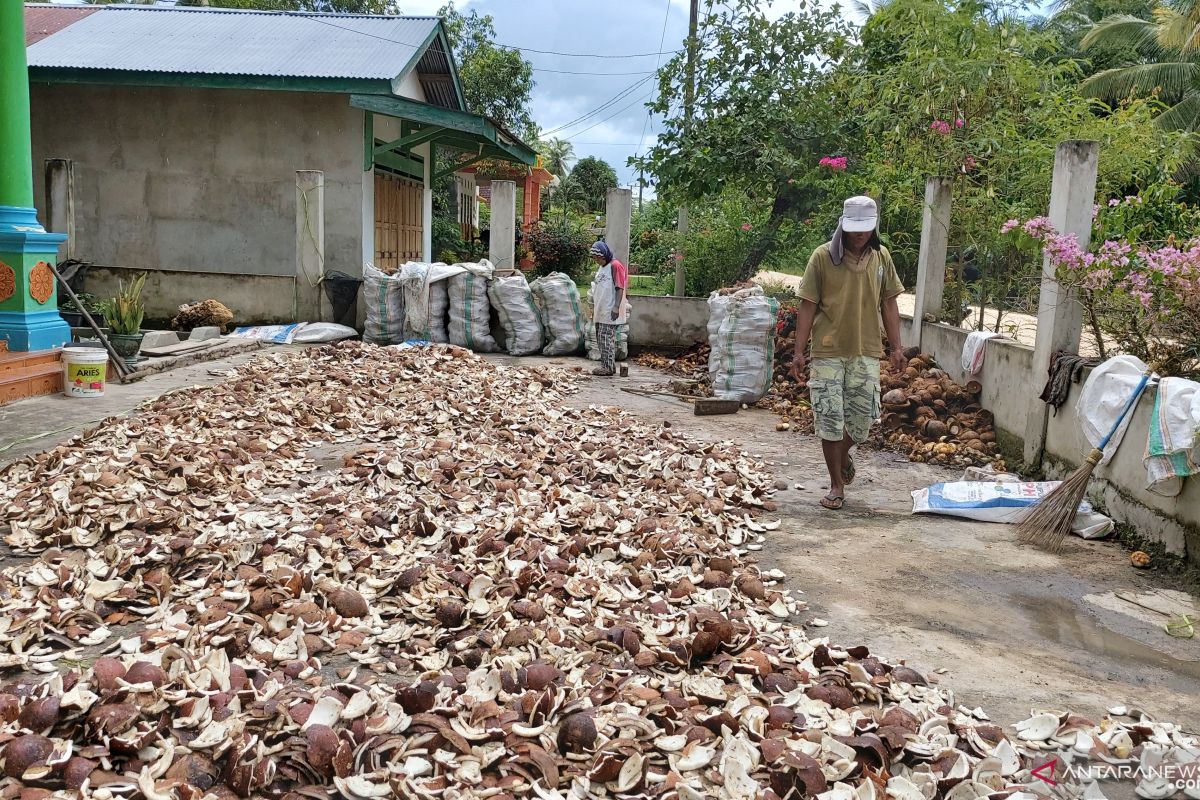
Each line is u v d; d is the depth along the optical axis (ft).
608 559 14.46
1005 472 21.97
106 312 30.55
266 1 75.56
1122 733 9.64
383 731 8.95
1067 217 19.84
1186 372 17.30
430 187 55.52
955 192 29.17
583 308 41.47
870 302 18.45
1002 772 8.93
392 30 47.70
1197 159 53.47
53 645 11.10
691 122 40.96
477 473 18.47
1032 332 28.81
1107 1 76.07
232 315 39.78
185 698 9.34
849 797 8.30
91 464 17.06
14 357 25.11
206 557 13.57
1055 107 29.76
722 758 8.76
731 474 19.75
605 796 8.35
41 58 41.63
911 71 30.68
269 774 8.34
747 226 45.09
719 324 30.78
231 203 42.57
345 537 14.56
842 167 36.63
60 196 38.88
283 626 11.38
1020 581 14.97
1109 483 17.66
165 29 46.62
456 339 39.78
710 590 13.21
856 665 10.75
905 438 24.18
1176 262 17.71
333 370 29.40
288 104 41.75
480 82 82.23
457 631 11.62
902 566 15.51
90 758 8.40
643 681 10.38
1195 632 13.01
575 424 24.63
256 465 18.86
